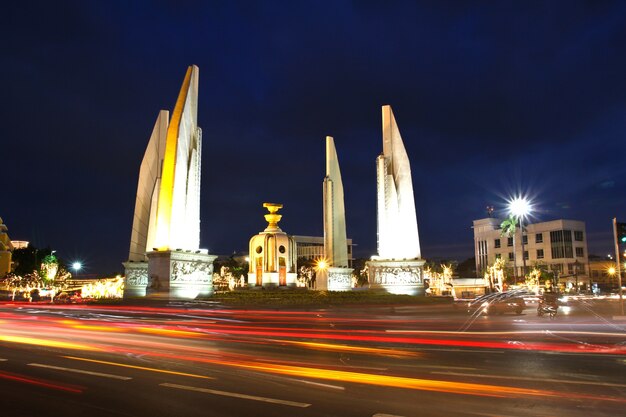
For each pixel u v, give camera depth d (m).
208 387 10.63
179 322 27.23
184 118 44.44
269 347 16.73
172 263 41.84
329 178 60.31
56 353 15.29
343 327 24.50
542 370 12.56
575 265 112.81
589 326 25.52
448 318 31.14
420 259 50.75
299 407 9.00
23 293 82.56
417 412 8.63
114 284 77.31
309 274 107.00
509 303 36.25
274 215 53.16
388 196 52.00
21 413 8.73
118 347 16.61
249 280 51.94
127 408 9.02
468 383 11.00
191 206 44.88
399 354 15.25
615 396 9.80
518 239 126.81
